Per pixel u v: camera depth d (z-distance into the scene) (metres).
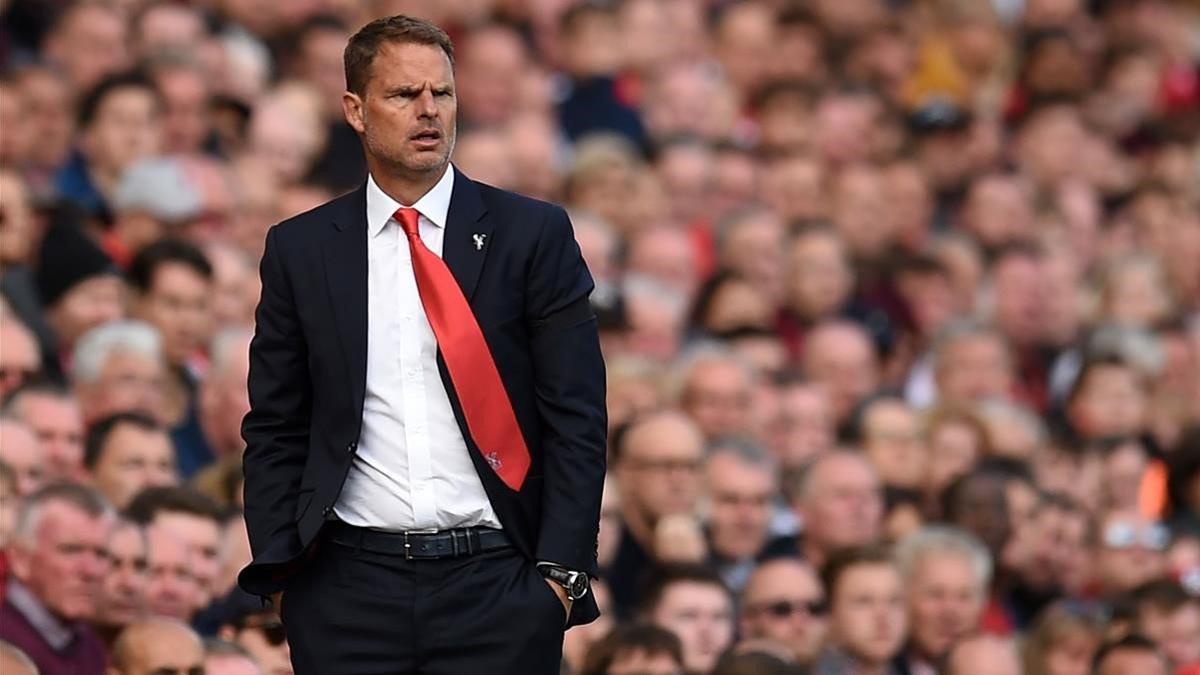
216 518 33.50
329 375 23.58
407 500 23.44
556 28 63.78
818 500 42.06
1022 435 47.84
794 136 62.41
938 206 64.19
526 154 54.12
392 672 23.56
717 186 58.00
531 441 23.84
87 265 41.59
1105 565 44.66
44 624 31.55
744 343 49.81
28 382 36.22
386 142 23.50
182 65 49.25
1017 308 57.31
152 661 29.75
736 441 41.78
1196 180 68.88
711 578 36.50
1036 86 70.69
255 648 31.48
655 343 48.44
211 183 46.09
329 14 57.53
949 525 43.38
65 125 47.78
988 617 43.00
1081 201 64.75
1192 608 39.59
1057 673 39.38
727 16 67.25
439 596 23.50
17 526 31.75
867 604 38.50
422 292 23.55
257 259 47.38
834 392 50.66
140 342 38.81
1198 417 54.94
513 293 23.77
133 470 35.75
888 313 56.06
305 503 23.56
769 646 34.91
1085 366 52.31
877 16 71.69
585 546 23.69
